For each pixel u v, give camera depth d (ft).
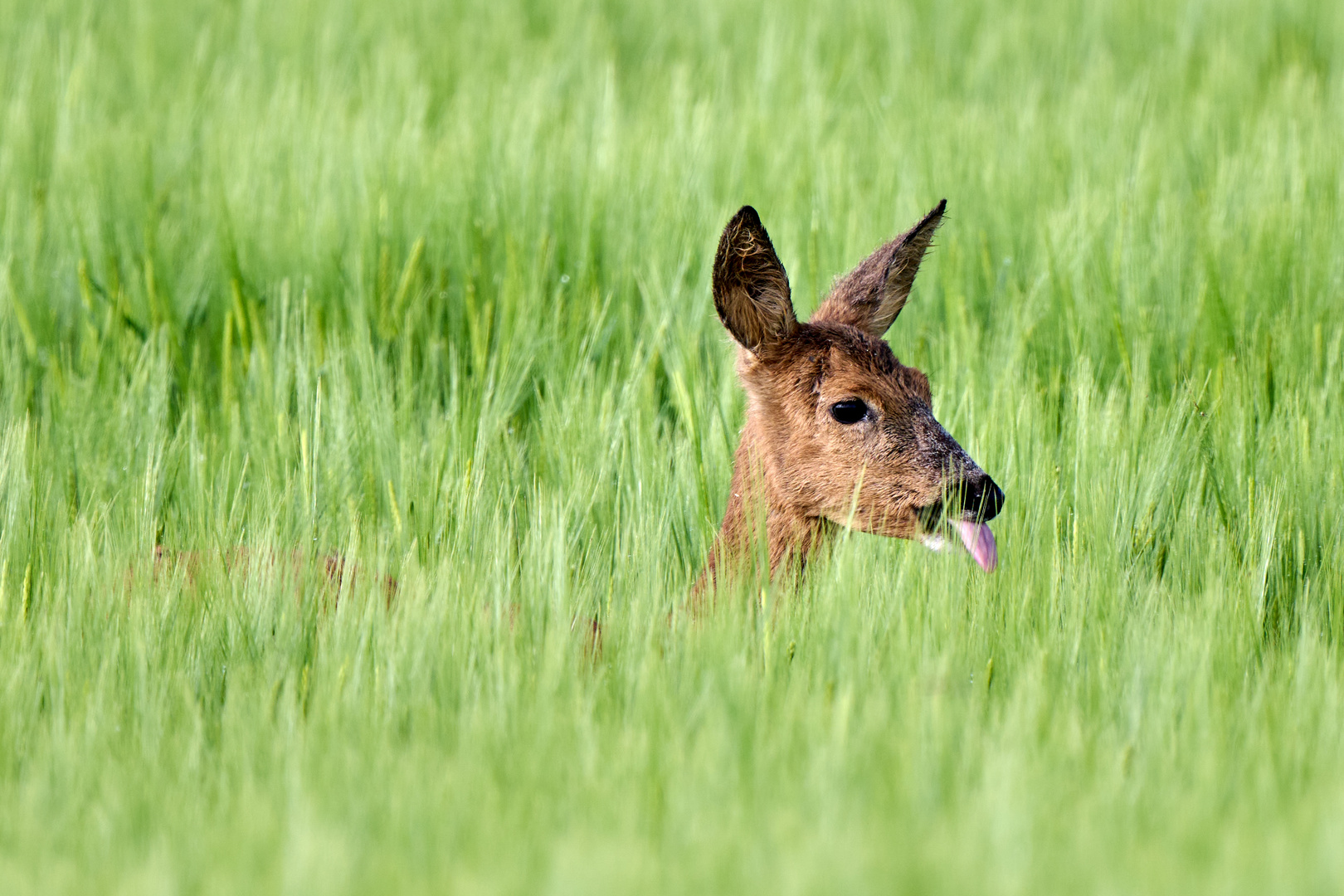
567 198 72.23
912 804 32.30
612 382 57.62
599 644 43.04
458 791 32.35
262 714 36.35
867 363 45.62
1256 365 59.16
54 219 73.36
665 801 32.58
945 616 41.29
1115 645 41.75
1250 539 47.32
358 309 63.21
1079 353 61.93
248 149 78.84
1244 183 76.59
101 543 46.93
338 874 28.86
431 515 49.65
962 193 75.82
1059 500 49.47
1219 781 33.58
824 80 99.55
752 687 37.09
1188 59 110.83
